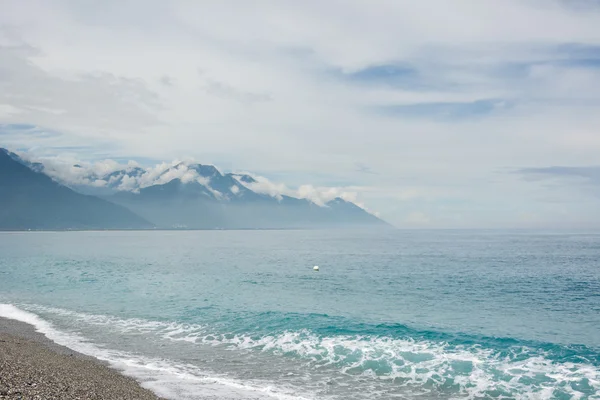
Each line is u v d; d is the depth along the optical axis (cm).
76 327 3078
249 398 1786
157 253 12538
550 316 3606
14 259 9806
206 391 1847
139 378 1986
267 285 5434
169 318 3419
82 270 7275
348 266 8000
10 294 4616
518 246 14838
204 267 7931
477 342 2758
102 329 3031
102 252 12888
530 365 2314
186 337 2838
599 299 4406
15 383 1655
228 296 4547
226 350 2541
